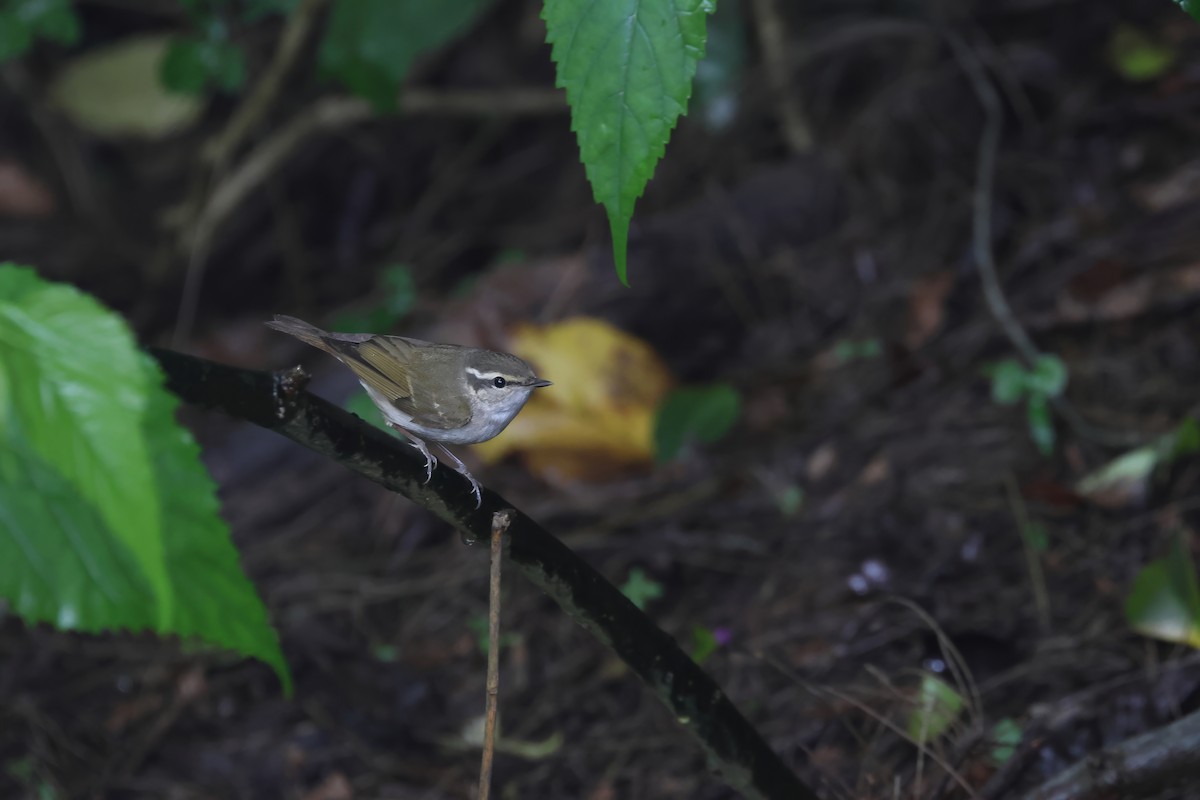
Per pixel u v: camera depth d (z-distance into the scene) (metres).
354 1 12.77
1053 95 13.59
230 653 9.86
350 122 16.22
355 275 16.78
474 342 12.46
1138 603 7.77
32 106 17.86
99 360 2.35
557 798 8.31
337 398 12.59
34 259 16.75
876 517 9.87
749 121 15.40
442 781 8.60
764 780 5.52
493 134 17.42
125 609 2.46
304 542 11.41
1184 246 11.02
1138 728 7.25
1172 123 12.60
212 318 16.52
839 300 12.70
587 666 9.44
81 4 18.81
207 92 17.52
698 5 3.32
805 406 11.70
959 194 12.99
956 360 11.30
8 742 9.16
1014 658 8.27
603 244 13.77
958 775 6.55
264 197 17.25
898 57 15.22
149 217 17.78
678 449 10.58
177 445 2.51
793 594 9.41
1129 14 13.98
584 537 10.63
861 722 7.91
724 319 12.98
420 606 10.38
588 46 3.37
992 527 9.37
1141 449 9.60
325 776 8.78
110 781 8.85
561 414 11.34
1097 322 11.01
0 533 2.41
